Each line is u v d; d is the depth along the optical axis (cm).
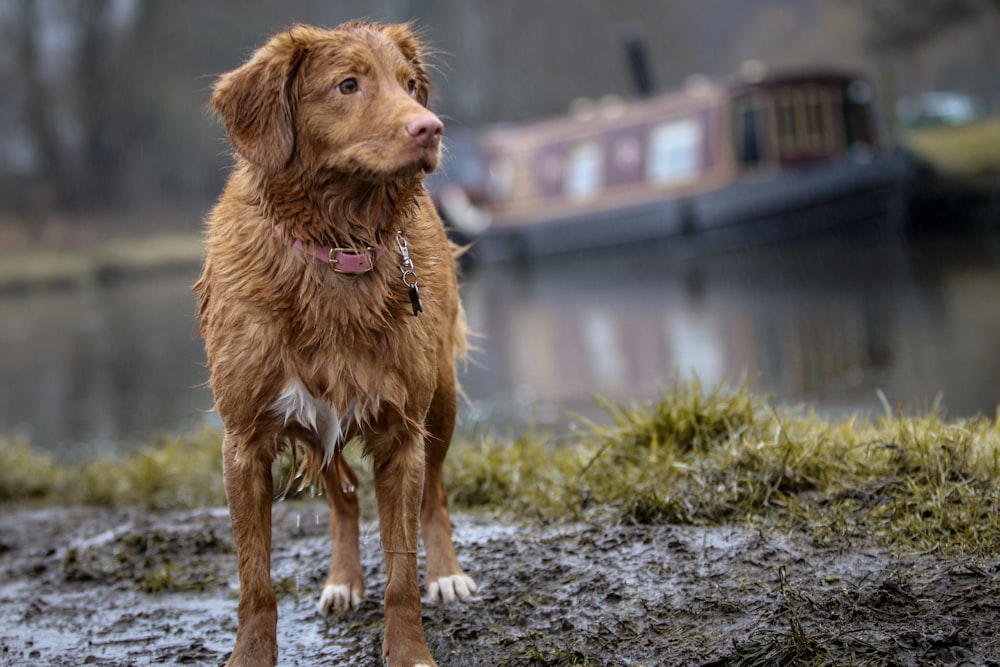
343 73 330
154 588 468
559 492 511
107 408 1296
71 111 5241
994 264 1991
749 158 2561
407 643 346
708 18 8525
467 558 449
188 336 2028
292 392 338
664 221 2630
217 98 345
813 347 1288
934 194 2572
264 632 340
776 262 2377
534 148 2884
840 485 452
